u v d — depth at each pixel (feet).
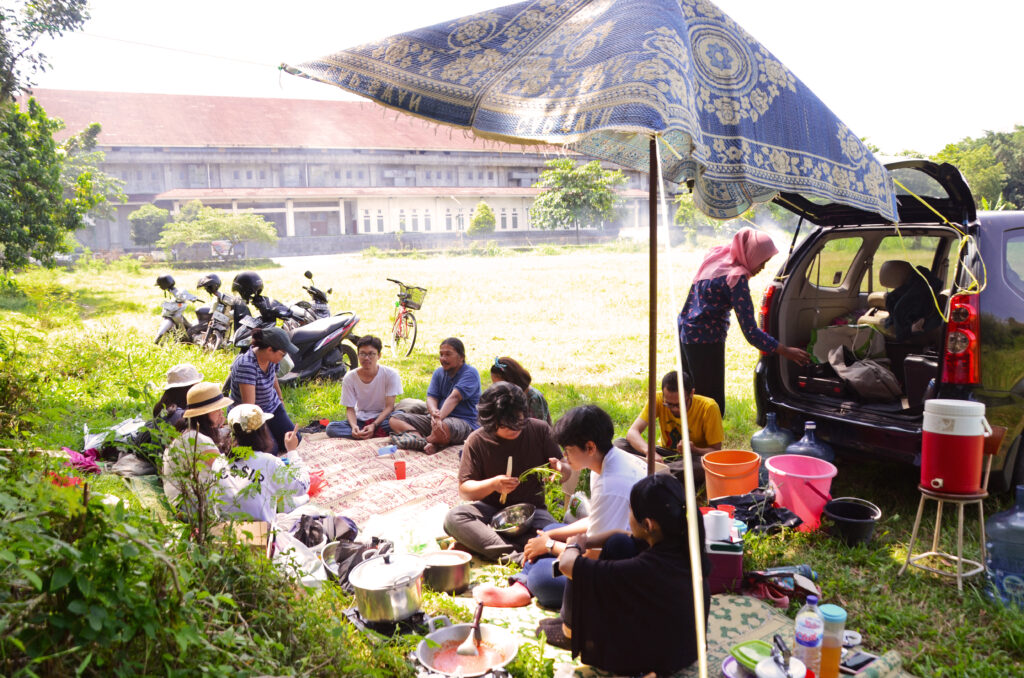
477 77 9.53
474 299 62.18
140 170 211.41
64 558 5.94
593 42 9.13
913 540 12.55
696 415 16.21
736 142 9.30
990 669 9.94
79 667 5.70
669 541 9.23
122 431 16.33
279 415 18.33
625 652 9.29
